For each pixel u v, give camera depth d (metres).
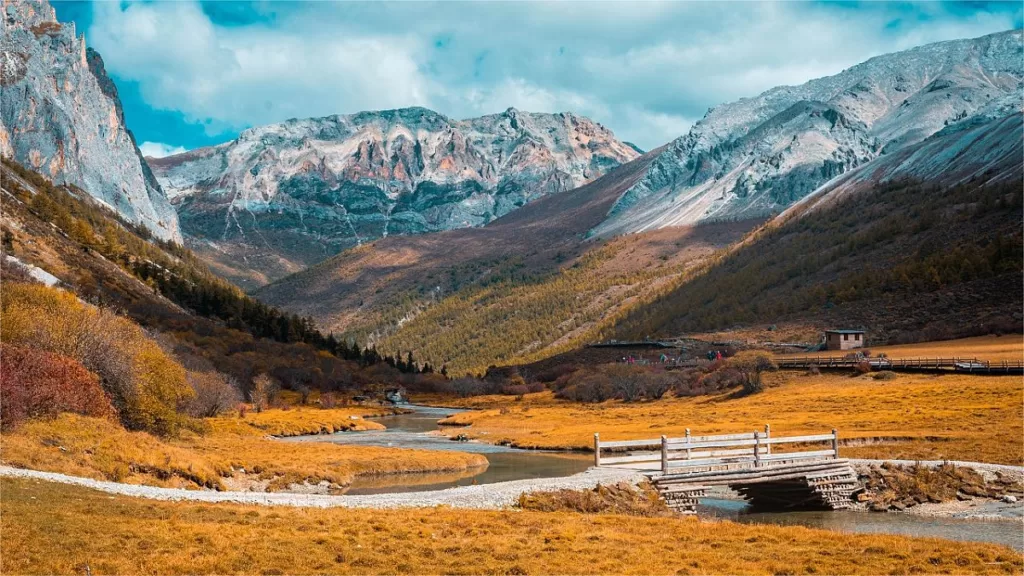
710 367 150.50
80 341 64.06
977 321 179.25
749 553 31.02
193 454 55.69
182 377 79.12
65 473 40.22
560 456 80.00
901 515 48.75
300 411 138.50
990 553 32.03
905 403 96.62
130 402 65.50
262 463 62.09
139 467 46.78
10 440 42.16
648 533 34.38
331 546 28.09
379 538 29.94
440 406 183.88
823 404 104.88
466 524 33.69
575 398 160.75
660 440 49.22
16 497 29.23
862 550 32.22
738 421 95.19
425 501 39.25
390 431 118.25
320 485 58.56
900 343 175.12
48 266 190.38
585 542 31.52
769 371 140.38
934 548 32.66
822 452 54.09
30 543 24.44
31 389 49.03
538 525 34.56
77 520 27.44
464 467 70.56
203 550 26.09
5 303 75.00
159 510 30.73
